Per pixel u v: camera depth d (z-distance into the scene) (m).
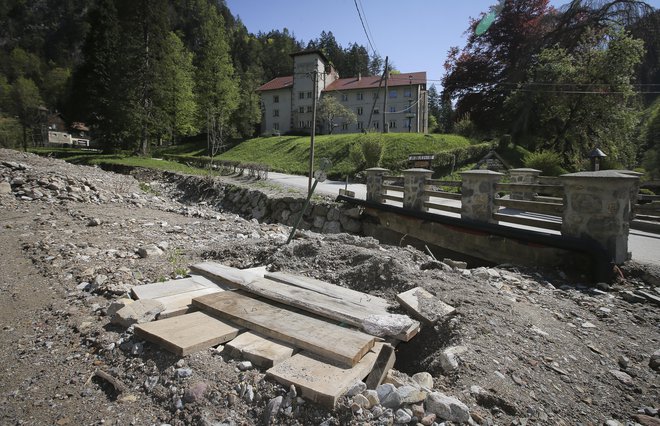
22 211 8.80
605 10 29.66
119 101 31.97
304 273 4.99
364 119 54.53
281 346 2.99
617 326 4.09
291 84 59.00
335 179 26.25
